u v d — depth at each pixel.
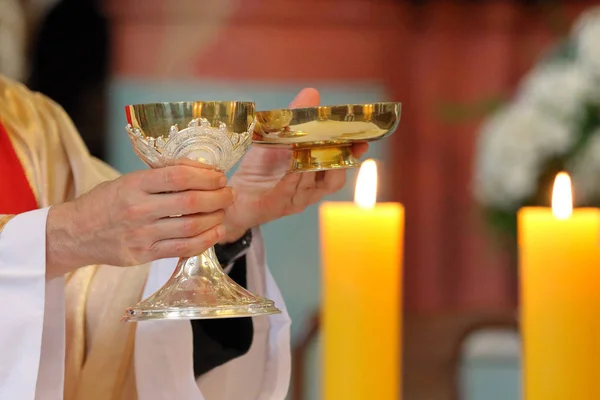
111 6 5.26
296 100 2.29
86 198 2.08
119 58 5.31
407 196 5.57
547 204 3.25
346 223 2.30
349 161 2.23
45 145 2.52
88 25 5.20
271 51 5.43
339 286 2.30
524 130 3.25
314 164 2.22
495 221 3.36
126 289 2.41
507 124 3.31
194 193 2.01
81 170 2.53
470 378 4.21
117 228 2.03
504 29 5.43
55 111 2.58
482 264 5.54
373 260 2.29
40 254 2.10
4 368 2.12
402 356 3.96
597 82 3.23
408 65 5.50
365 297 2.29
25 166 2.48
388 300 2.29
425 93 5.50
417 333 4.12
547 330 2.21
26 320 2.11
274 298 2.42
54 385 2.21
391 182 5.55
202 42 5.38
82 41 5.18
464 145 5.51
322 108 2.15
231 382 2.42
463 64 5.47
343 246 2.30
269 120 2.16
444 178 5.55
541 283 2.21
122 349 2.39
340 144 2.22
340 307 2.30
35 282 2.11
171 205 2.00
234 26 5.40
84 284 2.43
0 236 2.11
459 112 3.97
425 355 3.98
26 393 2.12
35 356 2.12
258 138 2.19
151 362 2.34
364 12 5.43
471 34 5.46
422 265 5.59
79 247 2.08
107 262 2.07
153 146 2.05
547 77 3.31
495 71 5.43
